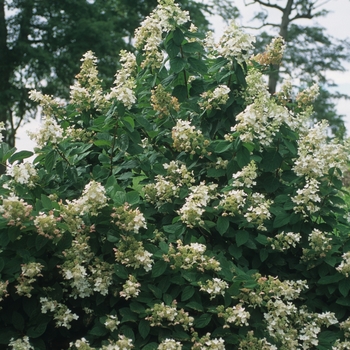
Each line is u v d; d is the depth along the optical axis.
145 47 4.87
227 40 4.60
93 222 3.73
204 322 3.53
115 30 28.47
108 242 3.77
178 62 4.54
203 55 5.25
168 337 3.46
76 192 4.38
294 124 4.79
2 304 3.55
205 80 4.98
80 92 4.69
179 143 4.33
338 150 4.30
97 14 27.58
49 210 3.62
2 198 3.62
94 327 3.51
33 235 3.46
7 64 24.47
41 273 3.58
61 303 3.69
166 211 4.24
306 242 4.37
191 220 3.79
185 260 3.58
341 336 4.16
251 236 4.17
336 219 4.68
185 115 4.82
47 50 25.44
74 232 3.59
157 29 4.79
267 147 4.60
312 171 4.25
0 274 3.33
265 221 4.38
